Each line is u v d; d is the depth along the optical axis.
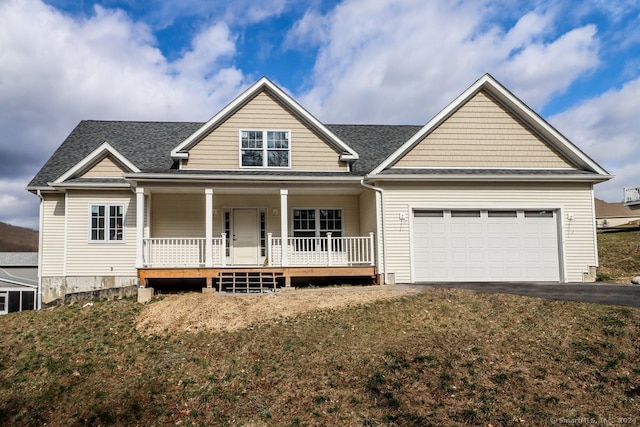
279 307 11.02
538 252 15.21
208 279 13.83
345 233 17.06
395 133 20.08
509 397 6.75
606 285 13.09
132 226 15.87
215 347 9.32
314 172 15.54
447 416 6.44
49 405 7.89
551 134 15.60
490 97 15.89
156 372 8.58
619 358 7.44
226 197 16.58
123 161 15.86
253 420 6.92
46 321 11.58
